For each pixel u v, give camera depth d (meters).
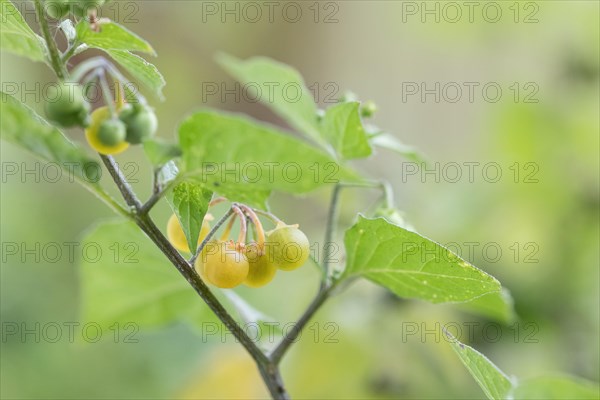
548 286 0.49
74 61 0.68
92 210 0.73
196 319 0.37
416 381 0.44
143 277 0.36
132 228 0.35
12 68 0.74
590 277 0.49
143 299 0.37
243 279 0.30
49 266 0.68
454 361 0.45
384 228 0.31
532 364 0.47
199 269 0.30
